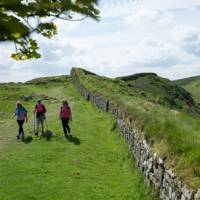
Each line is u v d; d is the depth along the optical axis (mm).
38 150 24219
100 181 18578
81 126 32094
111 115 34344
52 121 34781
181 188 11156
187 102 152750
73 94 62844
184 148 13000
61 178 18938
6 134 30203
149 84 158750
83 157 22719
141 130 19516
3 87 74625
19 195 16750
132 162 20375
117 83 79000
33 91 72562
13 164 21281
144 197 15469
